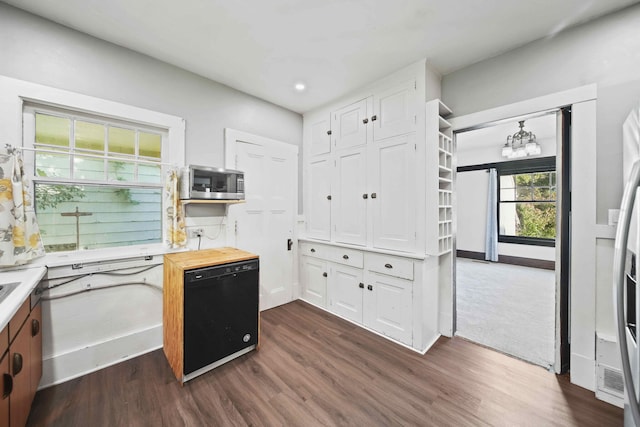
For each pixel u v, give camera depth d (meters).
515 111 2.02
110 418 1.45
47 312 1.71
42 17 1.71
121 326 2.02
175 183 2.20
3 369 1.09
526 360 2.03
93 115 1.97
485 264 5.41
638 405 0.89
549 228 5.08
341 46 2.03
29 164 1.73
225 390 1.68
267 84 2.64
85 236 1.98
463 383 1.76
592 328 1.70
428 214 2.21
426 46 2.02
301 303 3.22
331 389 1.70
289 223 3.26
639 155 1.09
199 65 2.30
